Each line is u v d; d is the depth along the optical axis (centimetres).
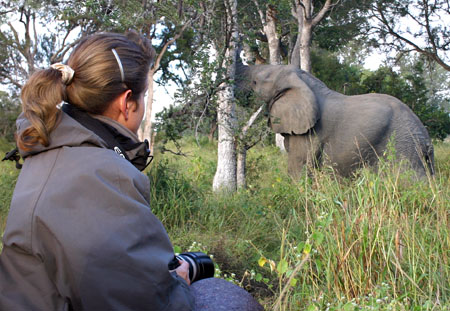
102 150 128
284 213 539
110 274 115
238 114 727
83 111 142
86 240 116
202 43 662
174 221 493
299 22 1391
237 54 781
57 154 128
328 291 294
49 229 118
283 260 258
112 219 118
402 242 328
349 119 782
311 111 751
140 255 118
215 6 678
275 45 1335
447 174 759
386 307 259
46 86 128
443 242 334
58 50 1100
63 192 120
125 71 141
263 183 777
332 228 324
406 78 1675
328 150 779
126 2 644
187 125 645
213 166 845
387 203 343
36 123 125
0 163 863
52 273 119
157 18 687
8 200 521
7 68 1202
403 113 797
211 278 161
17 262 123
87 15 626
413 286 284
